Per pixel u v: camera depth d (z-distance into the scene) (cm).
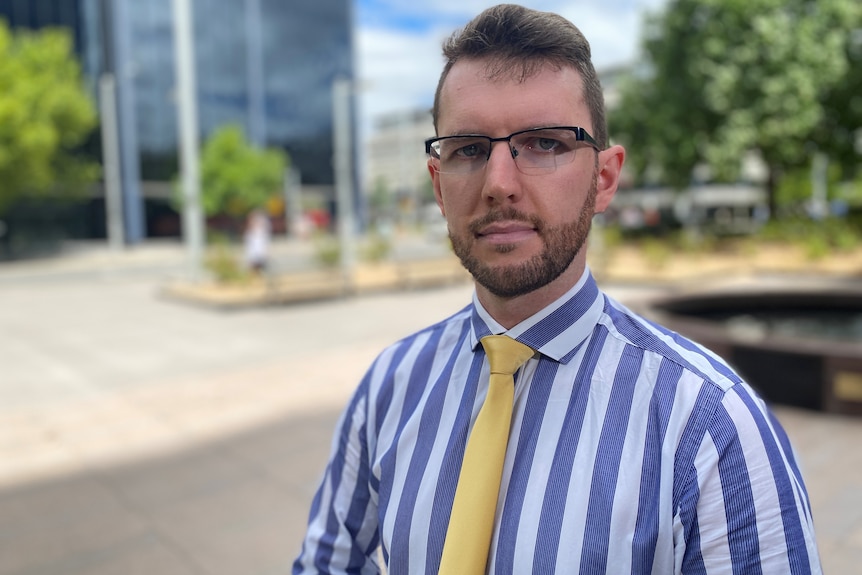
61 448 526
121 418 604
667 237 2261
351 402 148
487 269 114
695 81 1992
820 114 1964
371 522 142
